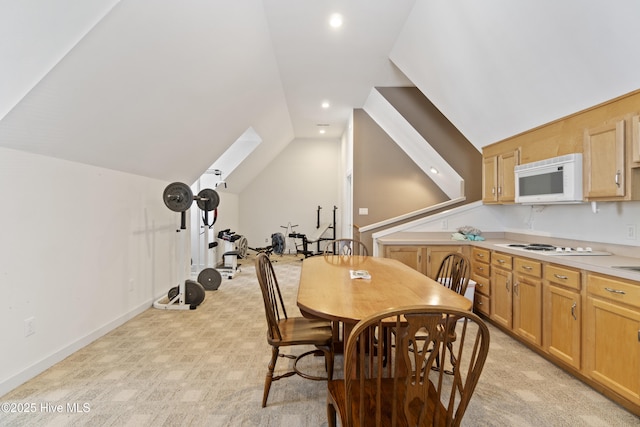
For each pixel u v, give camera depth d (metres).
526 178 3.13
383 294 1.88
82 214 2.82
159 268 4.25
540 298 2.65
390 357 1.96
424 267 3.86
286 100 5.59
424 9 2.99
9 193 2.14
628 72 2.10
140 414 1.92
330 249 8.70
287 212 8.90
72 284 2.70
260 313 3.80
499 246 3.23
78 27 1.75
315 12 3.14
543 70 2.60
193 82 3.03
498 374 2.40
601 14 1.95
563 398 2.10
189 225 4.96
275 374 2.40
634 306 1.87
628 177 2.17
